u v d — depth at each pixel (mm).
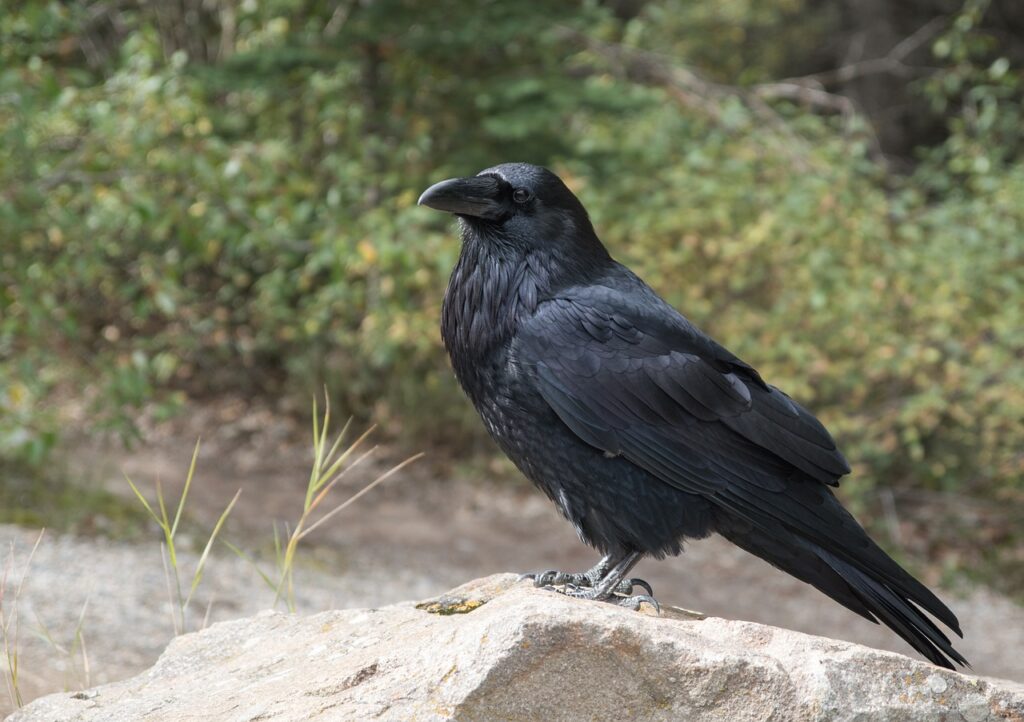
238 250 11547
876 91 22562
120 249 12102
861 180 14500
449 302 5426
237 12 15766
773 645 3992
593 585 5223
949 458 14430
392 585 10562
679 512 5180
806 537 5141
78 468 12125
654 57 16391
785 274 13648
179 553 10125
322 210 12156
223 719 4020
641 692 3754
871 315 13312
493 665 3678
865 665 3875
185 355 14898
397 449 14680
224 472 13242
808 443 5230
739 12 21219
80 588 8359
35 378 10188
